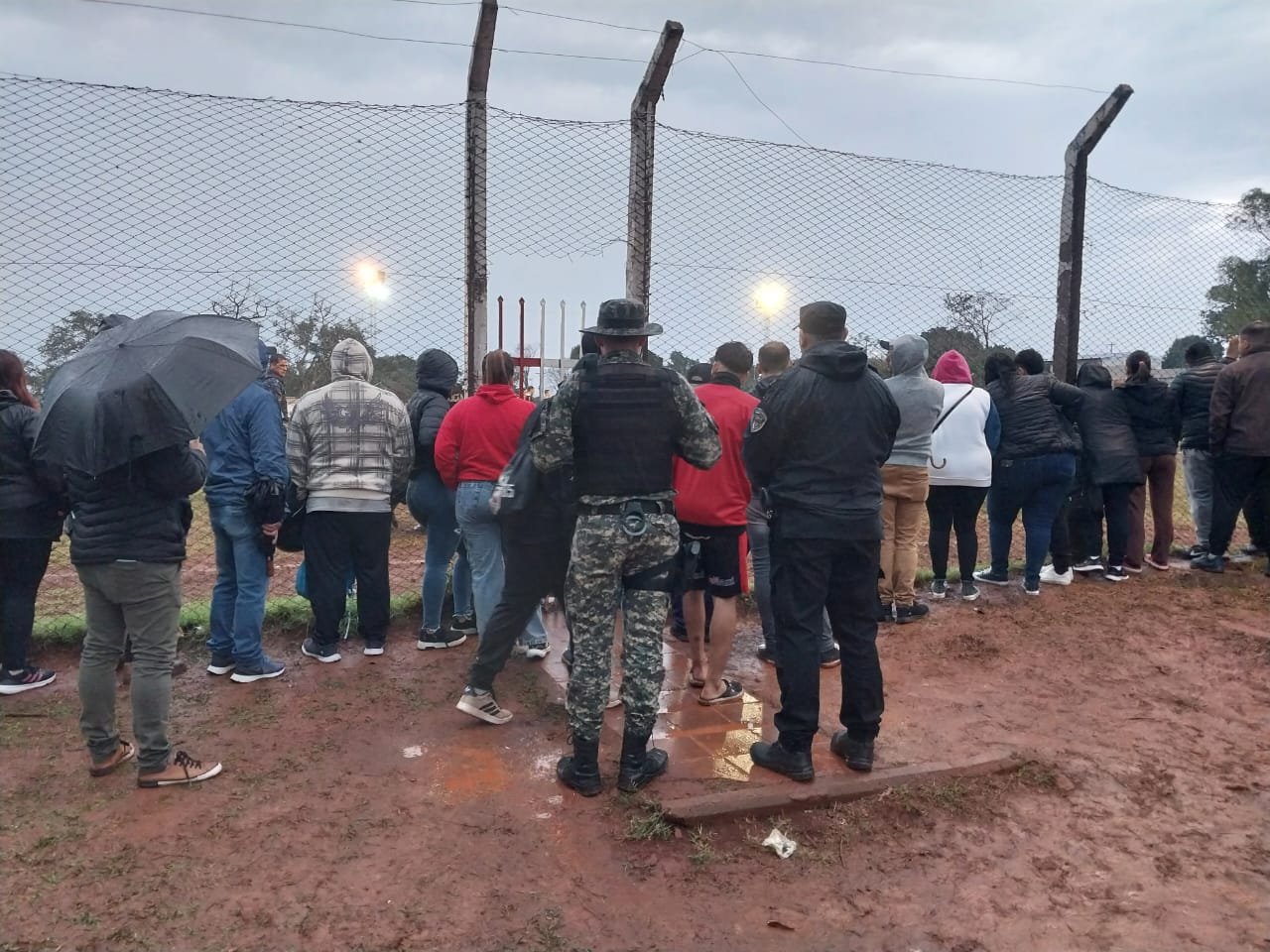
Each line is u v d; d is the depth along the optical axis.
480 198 5.59
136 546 3.22
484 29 5.40
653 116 5.88
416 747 3.81
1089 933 2.65
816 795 3.33
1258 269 7.84
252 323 3.62
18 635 4.36
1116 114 6.87
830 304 3.71
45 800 3.31
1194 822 3.31
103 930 2.57
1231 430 6.65
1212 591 6.50
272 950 2.50
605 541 3.27
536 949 2.53
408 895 2.76
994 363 6.34
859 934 2.63
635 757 3.41
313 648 4.87
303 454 4.66
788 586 3.52
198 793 3.38
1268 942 2.61
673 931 2.62
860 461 3.49
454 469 4.46
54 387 3.09
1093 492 6.83
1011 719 4.23
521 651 5.01
